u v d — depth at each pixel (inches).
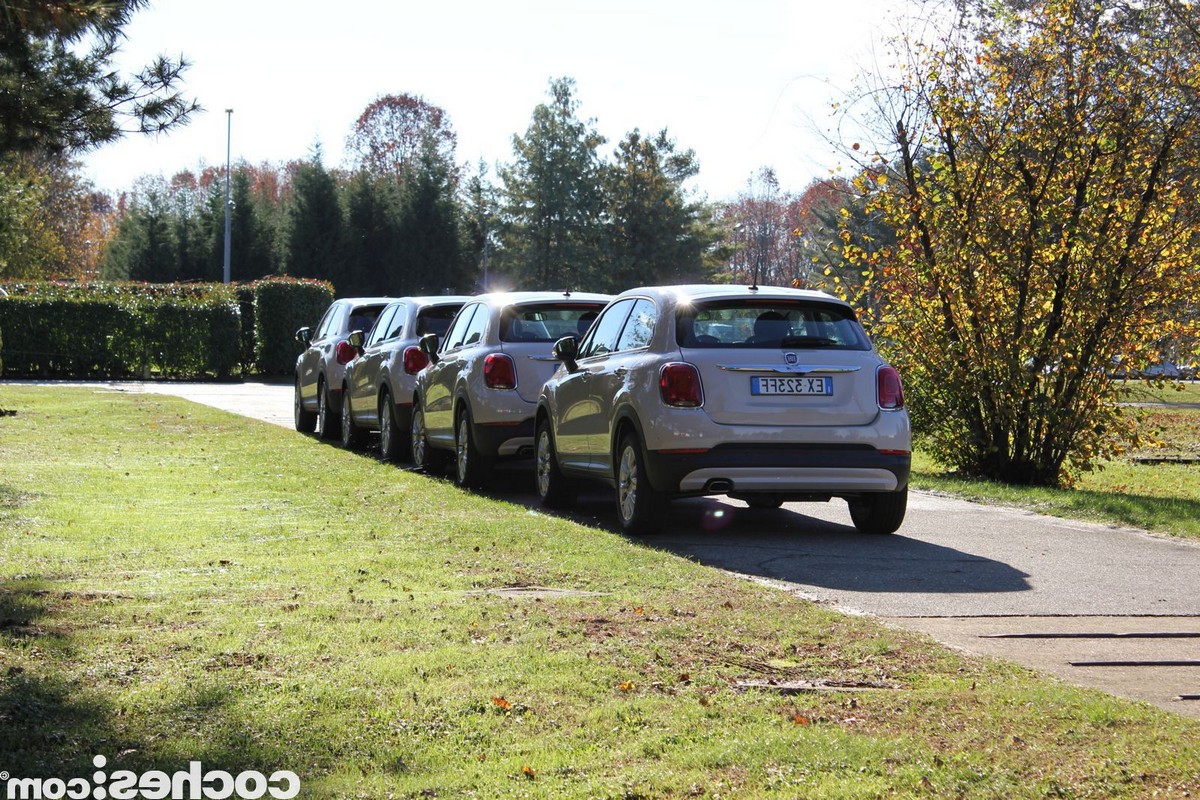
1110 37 571.5
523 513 418.0
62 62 490.9
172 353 1475.1
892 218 598.5
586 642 236.4
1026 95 568.4
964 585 308.8
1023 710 194.5
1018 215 577.6
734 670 219.0
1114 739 180.7
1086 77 561.3
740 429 370.0
